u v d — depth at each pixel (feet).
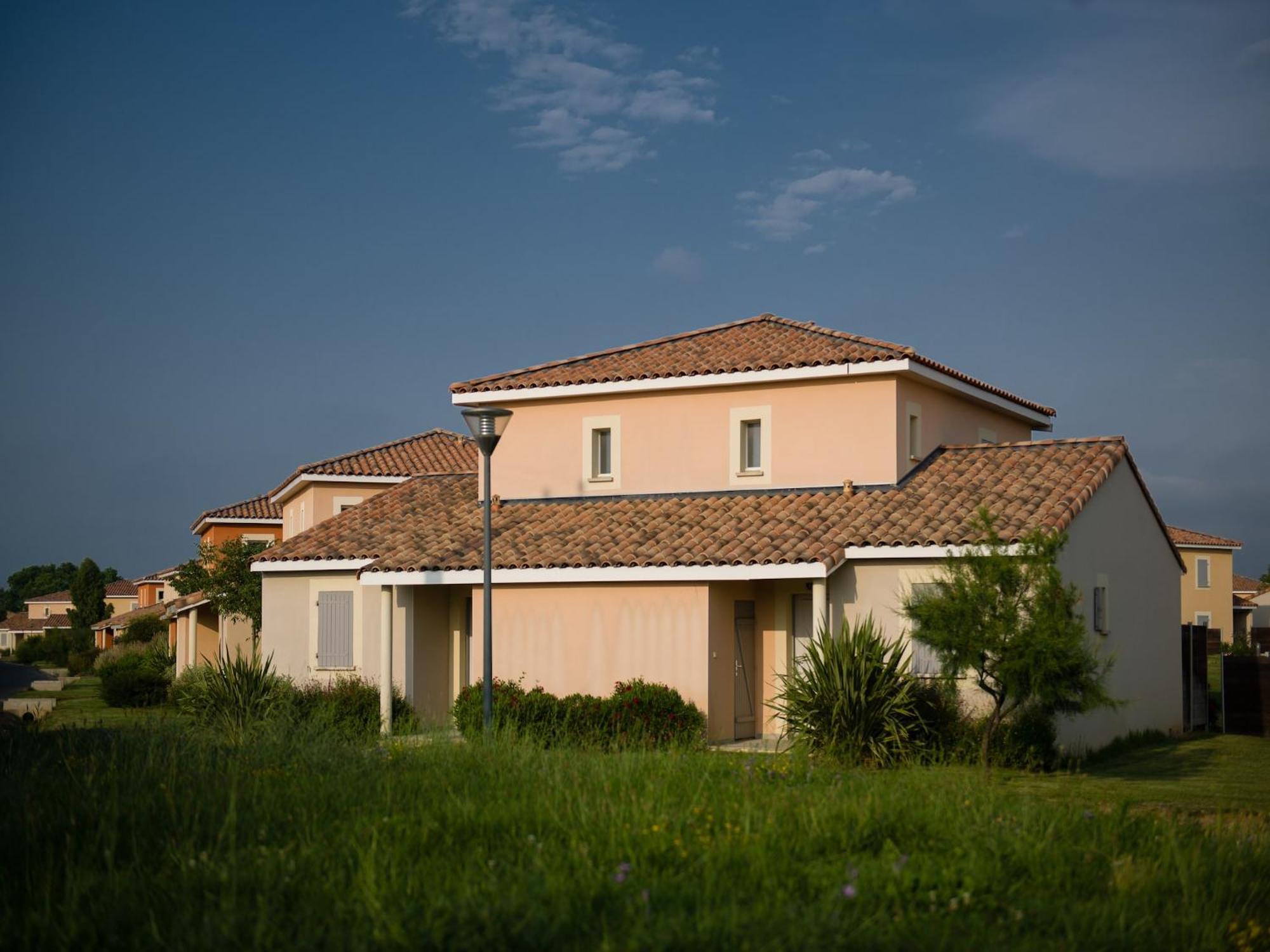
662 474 81.41
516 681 74.69
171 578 114.42
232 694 69.56
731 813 33.55
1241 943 25.89
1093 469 70.95
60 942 23.54
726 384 78.64
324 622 86.69
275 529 152.46
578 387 82.94
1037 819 33.88
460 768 42.14
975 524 52.80
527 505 85.20
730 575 67.51
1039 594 49.65
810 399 77.05
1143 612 79.82
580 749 55.88
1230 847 33.14
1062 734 63.21
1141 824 35.09
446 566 75.31
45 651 293.23
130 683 110.52
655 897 25.86
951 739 59.88
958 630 49.57
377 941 22.79
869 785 38.45
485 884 26.20
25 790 36.35
